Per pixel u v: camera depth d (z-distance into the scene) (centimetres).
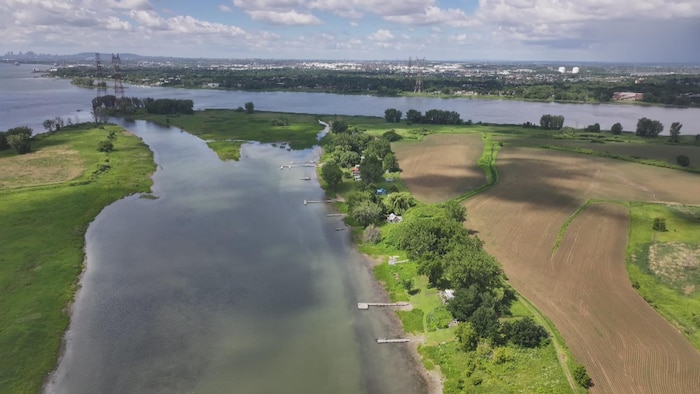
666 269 7225
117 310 6253
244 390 4875
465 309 5722
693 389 4688
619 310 6084
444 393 4756
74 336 5684
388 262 7612
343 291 6825
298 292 6794
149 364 5238
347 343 5644
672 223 9131
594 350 5266
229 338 5728
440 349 5391
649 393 4631
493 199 10662
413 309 6300
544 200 10612
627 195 11050
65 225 8925
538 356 5112
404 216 9188
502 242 8200
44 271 7106
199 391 4853
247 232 8944
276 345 5606
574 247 8000
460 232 7200
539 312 5956
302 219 9650
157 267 7481
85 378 4988
